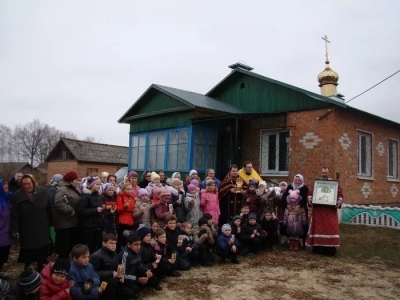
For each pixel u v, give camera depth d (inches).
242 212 331.9
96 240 258.5
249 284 243.3
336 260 316.2
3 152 2915.8
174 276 256.7
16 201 233.9
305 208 352.5
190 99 552.4
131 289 207.8
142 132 637.9
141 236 241.1
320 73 738.8
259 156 534.0
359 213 475.2
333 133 466.6
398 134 636.7
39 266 243.3
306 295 226.2
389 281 261.7
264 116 506.6
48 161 1439.5
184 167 534.9
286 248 358.0
